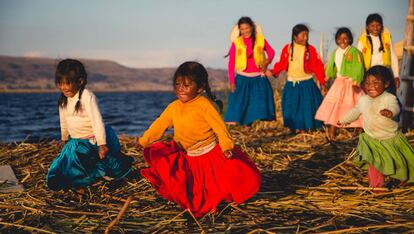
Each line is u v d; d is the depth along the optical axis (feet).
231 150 14.37
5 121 88.99
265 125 36.17
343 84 27.86
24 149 25.03
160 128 15.19
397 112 17.12
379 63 28.35
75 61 16.01
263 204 16.44
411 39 31.94
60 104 16.40
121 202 16.85
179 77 14.47
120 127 72.43
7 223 14.34
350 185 18.42
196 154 15.03
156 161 14.74
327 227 14.05
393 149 17.34
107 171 16.94
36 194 17.48
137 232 13.98
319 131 30.68
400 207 15.81
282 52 30.12
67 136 17.15
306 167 21.16
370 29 28.37
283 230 13.88
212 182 14.89
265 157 23.06
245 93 29.86
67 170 16.30
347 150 24.17
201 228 14.07
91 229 14.20
